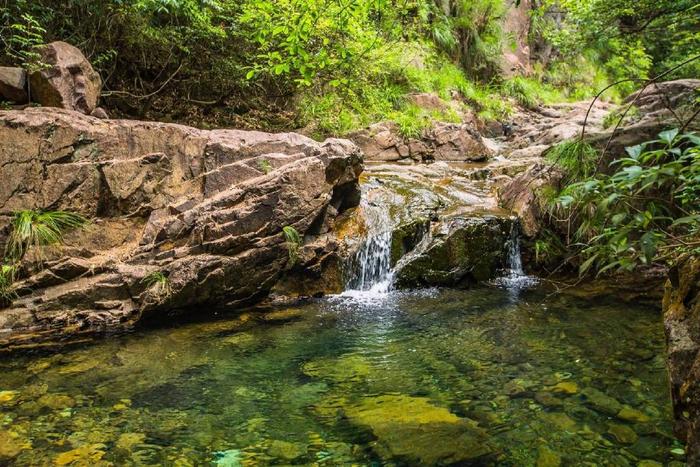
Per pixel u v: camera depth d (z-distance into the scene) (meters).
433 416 3.12
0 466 2.59
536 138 12.45
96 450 2.76
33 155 5.03
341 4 4.69
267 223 5.50
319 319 5.07
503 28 16.27
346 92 11.23
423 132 11.20
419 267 6.12
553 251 6.43
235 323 4.96
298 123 10.55
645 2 6.84
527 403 3.24
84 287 4.89
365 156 10.38
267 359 4.07
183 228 5.34
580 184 2.15
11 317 4.63
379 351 4.21
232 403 3.33
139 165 5.54
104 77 8.40
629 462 2.58
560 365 3.79
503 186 7.57
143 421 3.09
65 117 5.32
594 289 5.65
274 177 5.65
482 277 6.25
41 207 5.05
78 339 4.48
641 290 5.48
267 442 2.86
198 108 9.70
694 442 2.08
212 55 9.34
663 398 3.22
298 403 3.33
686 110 6.49
